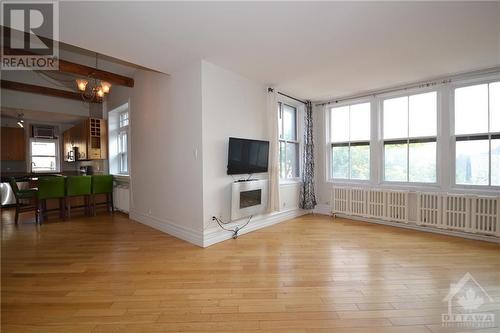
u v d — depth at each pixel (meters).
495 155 3.49
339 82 4.08
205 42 2.67
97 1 1.91
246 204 3.75
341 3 2.00
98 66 4.28
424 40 2.67
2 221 4.68
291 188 4.96
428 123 4.05
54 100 5.86
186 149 3.45
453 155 3.80
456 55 3.05
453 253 2.97
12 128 6.65
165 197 3.89
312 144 5.19
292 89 4.48
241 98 3.79
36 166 7.13
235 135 3.70
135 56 3.04
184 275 2.41
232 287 2.18
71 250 3.11
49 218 4.90
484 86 3.57
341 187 4.87
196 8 2.03
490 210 3.35
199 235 3.27
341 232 3.90
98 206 5.74
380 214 4.36
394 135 4.41
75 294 2.06
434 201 3.79
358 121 4.88
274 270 2.52
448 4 2.04
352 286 2.19
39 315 1.77
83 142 5.86
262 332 1.59
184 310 1.84
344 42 2.69
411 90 4.16
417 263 2.68
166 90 3.78
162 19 2.19
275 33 2.48
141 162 4.47
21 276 2.40
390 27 2.39
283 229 4.09
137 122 4.57
